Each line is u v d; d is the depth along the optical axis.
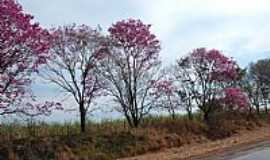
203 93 45.56
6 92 24.89
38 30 25.69
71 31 32.06
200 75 45.38
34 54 25.69
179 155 27.83
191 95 44.97
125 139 33.53
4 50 24.66
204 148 31.67
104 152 30.94
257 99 58.97
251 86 58.59
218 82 46.03
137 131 35.25
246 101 50.19
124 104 36.47
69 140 30.42
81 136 31.59
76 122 33.50
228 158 24.52
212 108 46.47
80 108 32.47
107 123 35.97
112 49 35.12
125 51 36.31
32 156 27.23
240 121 49.62
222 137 42.62
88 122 34.41
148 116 40.84
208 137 41.84
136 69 36.84
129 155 31.89
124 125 36.53
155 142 34.72
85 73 32.38
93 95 33.03
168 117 42.84
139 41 36.34
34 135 29.94
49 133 31.08
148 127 37.88
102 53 33.28
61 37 31.56
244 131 46.88
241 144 32.09
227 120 48.41
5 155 26.36
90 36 32.88
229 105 47.22
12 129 29.39
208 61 45.31
